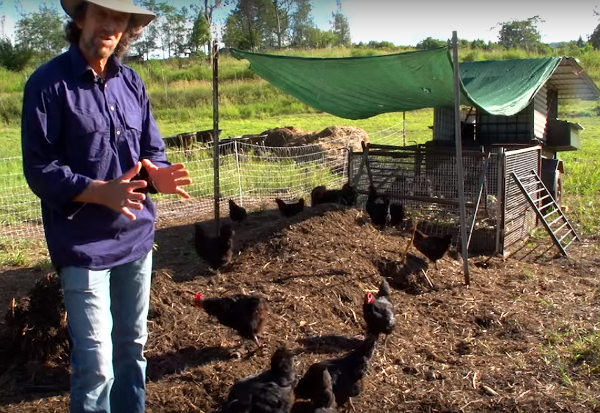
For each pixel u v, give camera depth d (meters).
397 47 51.69
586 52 41.41
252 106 33.75
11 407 4.70
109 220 3.35
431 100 9.05
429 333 6.14
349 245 7.93
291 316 6.18
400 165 10.32
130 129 3.49
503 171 8.98
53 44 51.84
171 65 44.88
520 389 4.91
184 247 9.43
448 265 8.09
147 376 5.07
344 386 4.51
